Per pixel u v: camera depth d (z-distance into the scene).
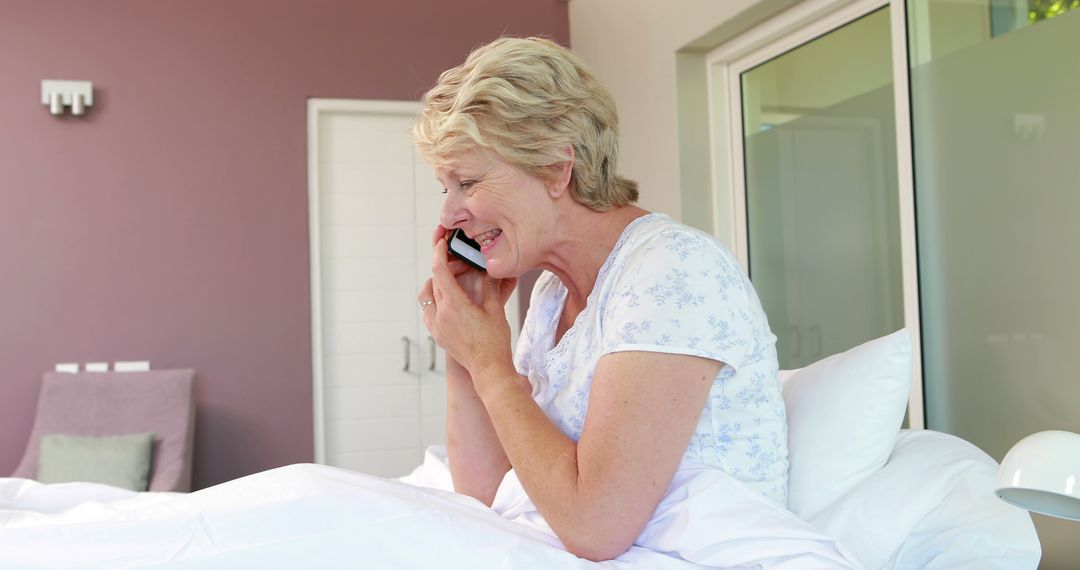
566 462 1.13
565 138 1.26
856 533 1.24
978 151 2.66
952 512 1.23
